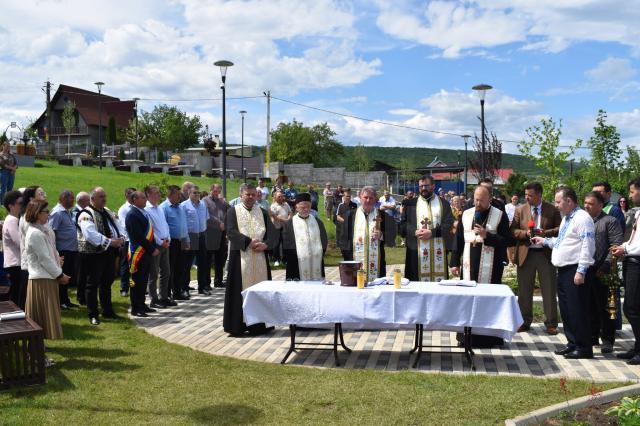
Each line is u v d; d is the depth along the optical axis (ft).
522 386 18.86
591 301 23.85
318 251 27.45
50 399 18.16
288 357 23.12
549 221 27.30
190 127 193.16
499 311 20.57
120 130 177.27
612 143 52.03
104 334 26.55
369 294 21.24
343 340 24.70
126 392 18.81
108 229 30.04
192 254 37.81
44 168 100.63
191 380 19.98
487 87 59.41
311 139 253.65
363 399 17.99
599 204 23.24
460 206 48.57
